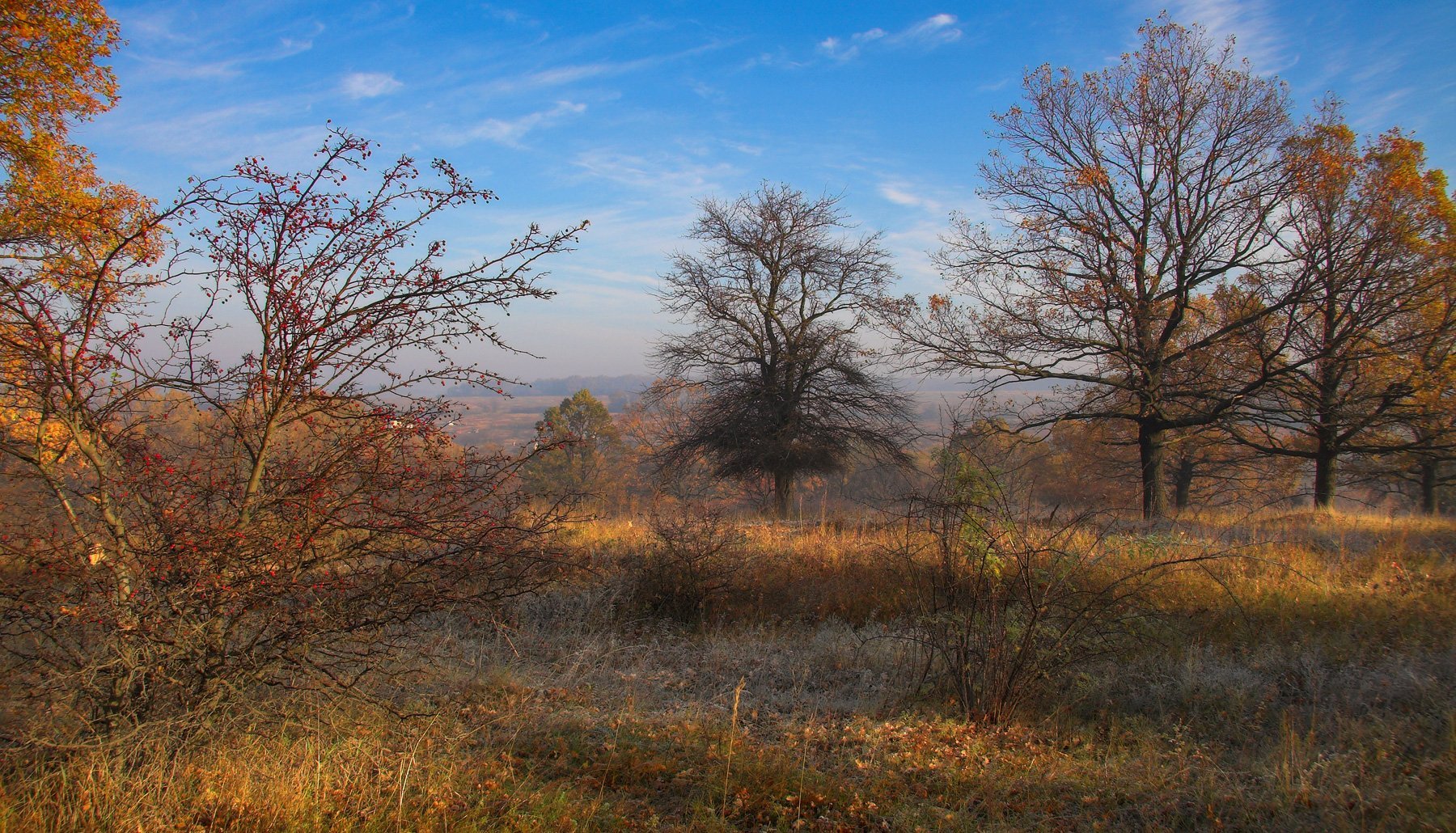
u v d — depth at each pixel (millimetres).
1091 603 6031
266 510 4082
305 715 4305
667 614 9719
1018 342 19109
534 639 8188
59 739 3701
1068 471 34781
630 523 13312
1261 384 17188
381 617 4297
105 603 3711
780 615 9773
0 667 3816
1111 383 18734
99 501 3758
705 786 4457
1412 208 17062
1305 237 17734
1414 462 23703
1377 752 4859
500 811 3955
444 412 4215
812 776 4641
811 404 23922
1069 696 6203
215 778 3805
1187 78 18047
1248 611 8203
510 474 4465
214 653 3979
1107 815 4238
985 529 5922
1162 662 7051
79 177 10367
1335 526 13039
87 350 3861
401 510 4129
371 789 3951
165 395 4090
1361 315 17094
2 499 3797
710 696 6730
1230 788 4457
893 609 9406
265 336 4125
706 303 23812
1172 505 32969
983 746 5230
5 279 3682
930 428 25188
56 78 10086
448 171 4211
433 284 4246
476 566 4379
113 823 3363
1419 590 8859
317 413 4320
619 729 5320
